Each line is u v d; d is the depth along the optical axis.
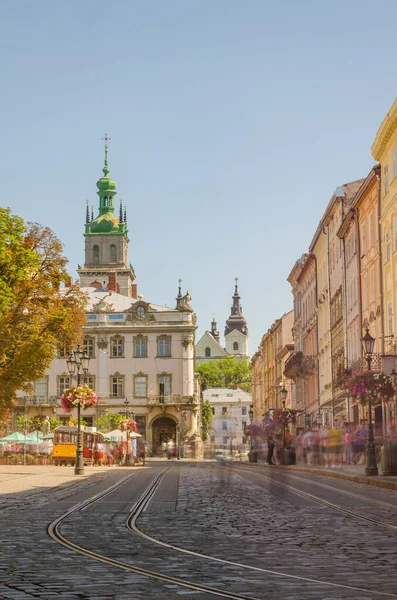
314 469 43.50
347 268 64.75
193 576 10.50
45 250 52.19
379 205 53.00
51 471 48.53
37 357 48.97
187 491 28.25
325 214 72.31
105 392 113.56
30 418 111.75
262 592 9.30
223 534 15.47
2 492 27.81
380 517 18.69
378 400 40.78
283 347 109.69
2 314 48.09
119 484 32.84
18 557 12.16
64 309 51.97
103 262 174.38
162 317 114.56
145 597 8.91
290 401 106.19
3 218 49.31
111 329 114.12
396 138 48.69
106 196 177.88
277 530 16.12
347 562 11.77
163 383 113.75
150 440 113.00
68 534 15.27
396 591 9.39
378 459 46.84
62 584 9.74
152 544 13.89
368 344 40.16
